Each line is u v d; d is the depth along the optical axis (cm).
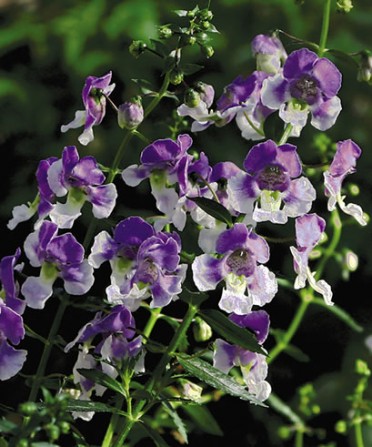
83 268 55
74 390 57
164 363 56
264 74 57
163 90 56
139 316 78
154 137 81
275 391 83
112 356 56
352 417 70
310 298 70
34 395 57
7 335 55
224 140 83
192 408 64
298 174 55
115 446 56
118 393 58
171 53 56
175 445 74
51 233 55
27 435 53
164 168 55
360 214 56
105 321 56
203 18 55
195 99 55
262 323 57
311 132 83
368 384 82
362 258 83
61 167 55
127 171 55
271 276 55
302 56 55
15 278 56
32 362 78
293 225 81
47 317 78
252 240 55
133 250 55
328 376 82
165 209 55
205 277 55
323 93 55
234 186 55
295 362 83
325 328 83
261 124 57
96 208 55
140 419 60
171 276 55
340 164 56
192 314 56
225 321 55
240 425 80
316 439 80
